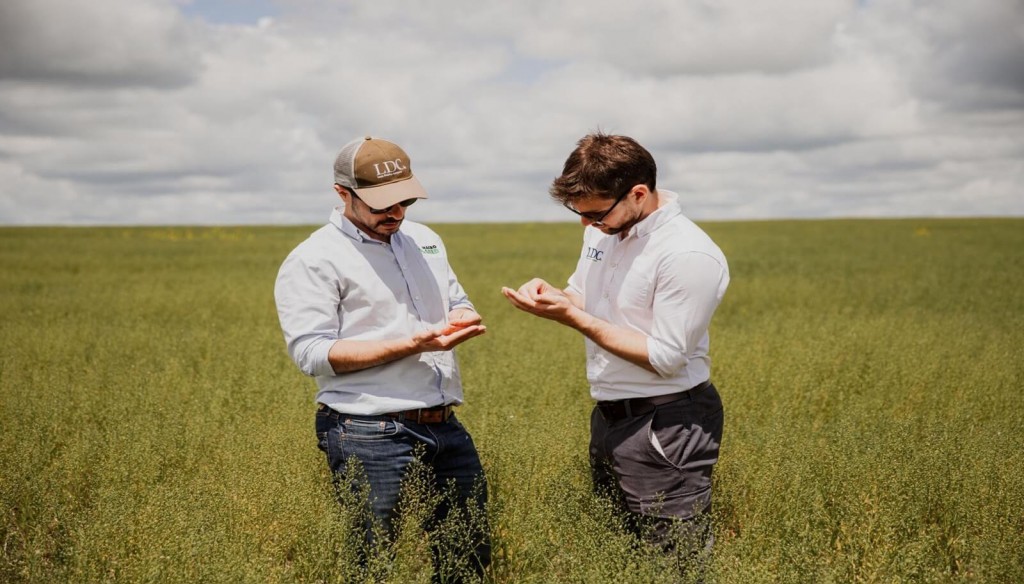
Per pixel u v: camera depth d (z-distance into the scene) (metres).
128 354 8.18
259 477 3.99
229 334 9.54
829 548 3.60
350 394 3.23
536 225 63.38
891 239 38.62
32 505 4.02
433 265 3.50
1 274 19.88
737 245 35.00
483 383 6.59
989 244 33.88
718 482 4.23
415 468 3.24
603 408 3.44
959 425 5.23
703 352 3.37
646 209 3.21
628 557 3.15
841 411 5.92
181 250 32.72
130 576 3.22
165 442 4.80
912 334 8.73
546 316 3.25
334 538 3.35
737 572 3.14
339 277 3.22
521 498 4.05
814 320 10.52
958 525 3.88
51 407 5.45
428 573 3.13
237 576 3.10
